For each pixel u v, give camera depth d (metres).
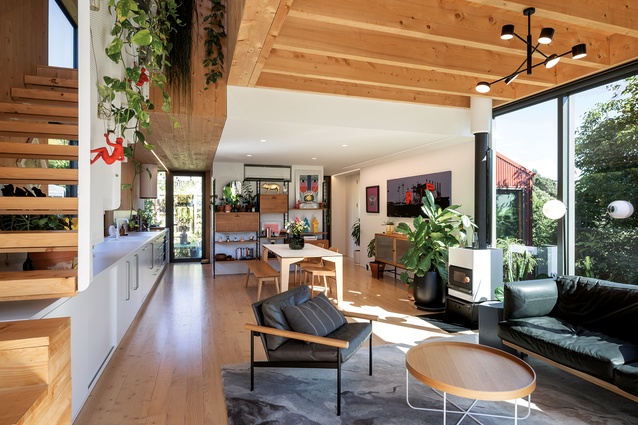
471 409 2.45
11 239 1.59
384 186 7.94
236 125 4.36
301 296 3.16
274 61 3.53
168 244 9.10
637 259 3.33
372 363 3.13
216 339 3.78
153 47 1.86
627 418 2.36
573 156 3.98
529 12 2.52
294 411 2.39
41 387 1.13
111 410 2.42
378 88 4.52
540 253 4.31
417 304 5.10
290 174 8.14
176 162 7.59
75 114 2.78
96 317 2.76
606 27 2.71
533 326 3.01
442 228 5.02
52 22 3.87
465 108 4.99
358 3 2.59
